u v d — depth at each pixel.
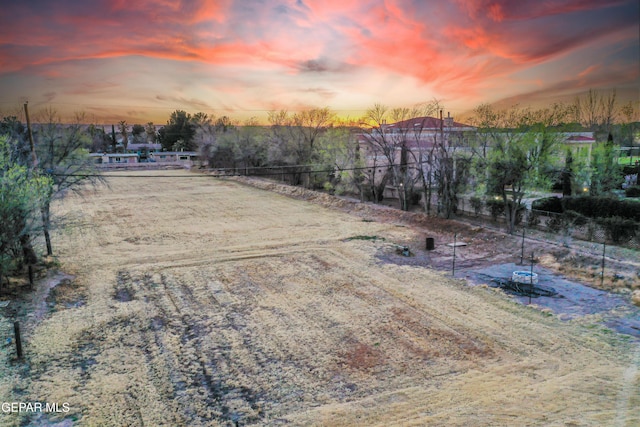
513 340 13.75
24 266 21.16
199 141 81.88
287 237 28.59
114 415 10.26
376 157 41.19
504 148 27.11
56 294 18.23
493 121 28.22
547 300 17.05
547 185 27.48
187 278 20.41
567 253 21.97
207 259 23.52
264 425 9.80
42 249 24.95
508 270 20.98
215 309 16.67
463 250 24.97
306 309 16.56
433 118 44.72
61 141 25.05
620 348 13.04
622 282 18.23
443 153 32.25
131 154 95.06
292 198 47.34
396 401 10.56
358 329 14.77
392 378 11.70
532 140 26.03
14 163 19.41
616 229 24.11
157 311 16.50
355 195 47.22
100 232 30.55
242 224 33.25
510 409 9.89
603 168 31.95
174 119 116.31
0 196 17.33
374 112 36.50
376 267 21.84
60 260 23.23
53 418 10.11
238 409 10.45
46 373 12.09
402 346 13.52
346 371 12.11
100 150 106.62
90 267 22.08
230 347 13.61
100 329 14.94
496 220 31.91
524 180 26.80
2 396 10.94
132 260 23.39
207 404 10.68
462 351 13.12
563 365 12.13
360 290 18.58
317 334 14.43
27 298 17.66
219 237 28.81
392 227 31.48
